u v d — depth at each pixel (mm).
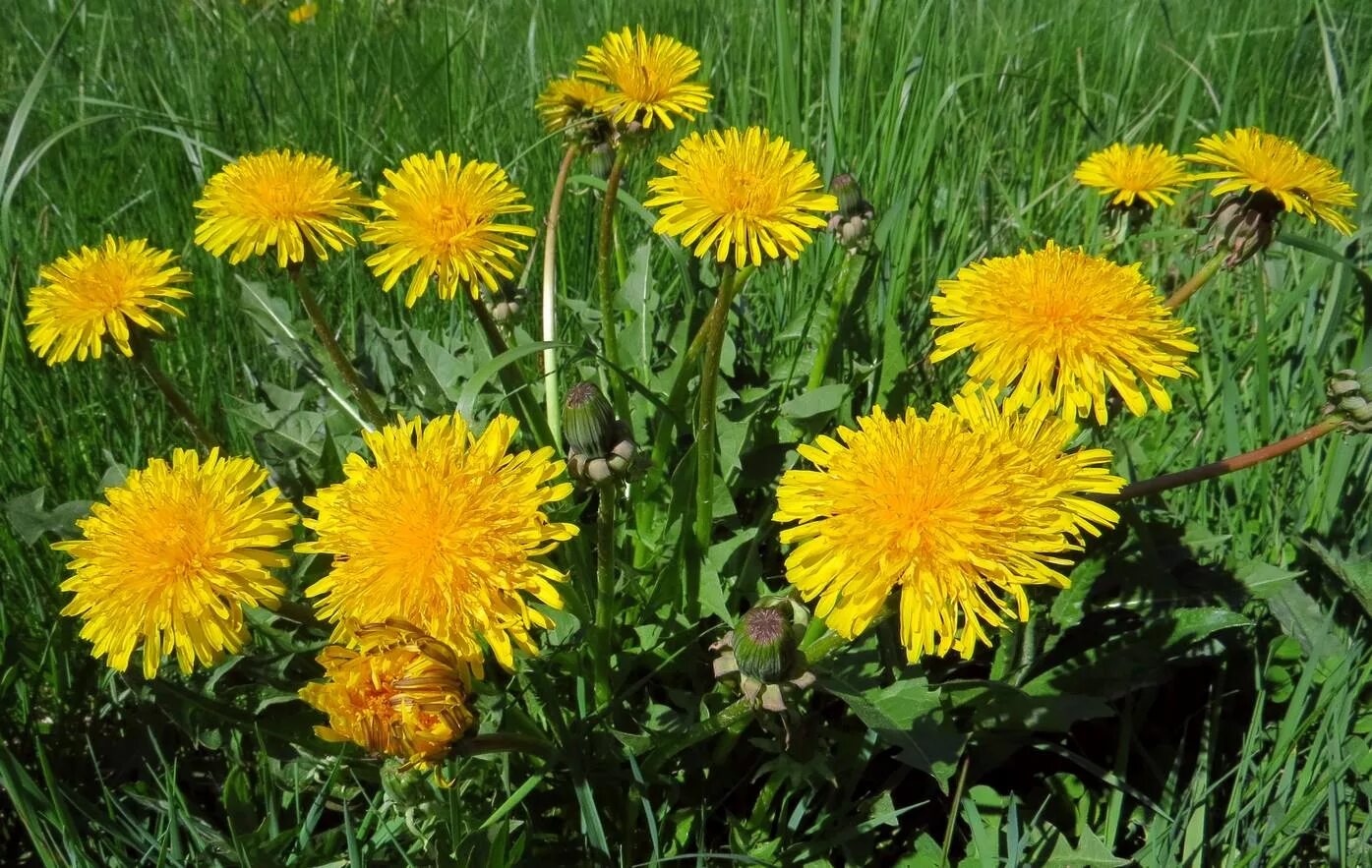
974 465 274
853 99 518
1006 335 302
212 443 372
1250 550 396
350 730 274
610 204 384
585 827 310
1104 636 369
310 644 339
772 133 540
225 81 630
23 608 365
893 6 574
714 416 346
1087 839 315
